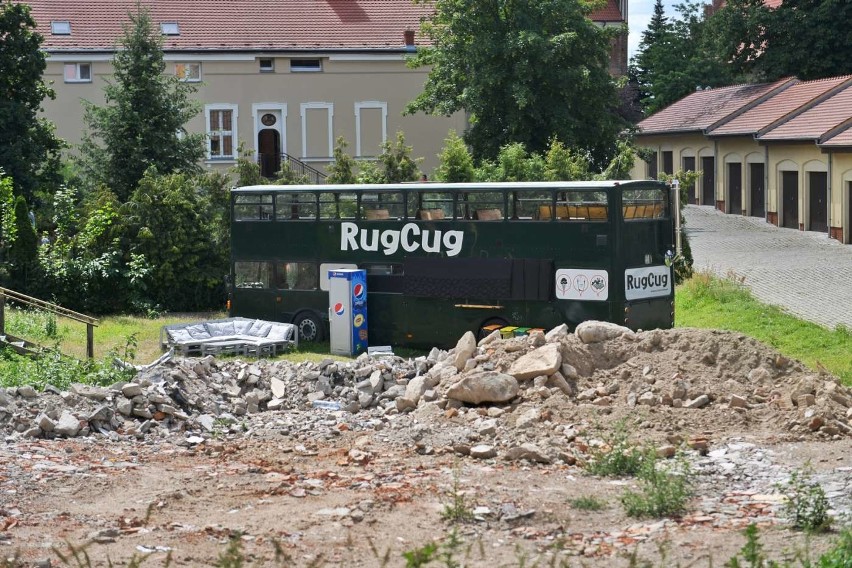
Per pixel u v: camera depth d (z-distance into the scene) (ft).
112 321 174.29
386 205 137.39
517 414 83.20
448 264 132.98
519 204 128.47
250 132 267.39
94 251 191.52
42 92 219.20
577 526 56.70
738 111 282.77
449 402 87.61
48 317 147.13
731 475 67.41
